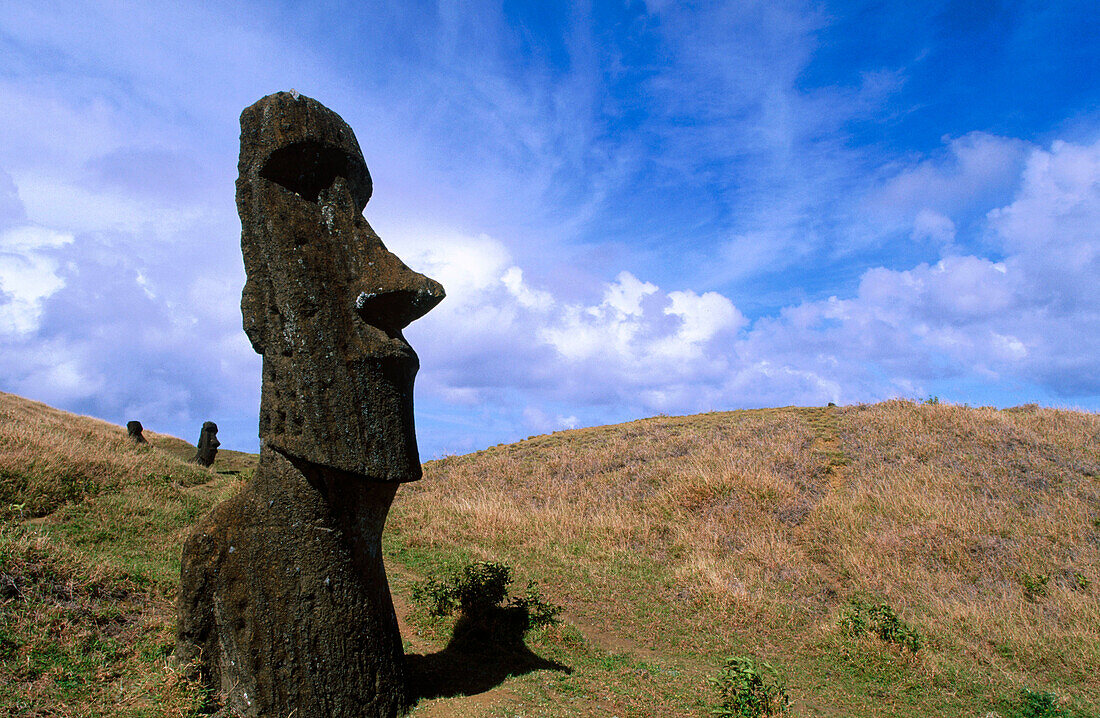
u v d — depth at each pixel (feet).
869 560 35.99
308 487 14.66
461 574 25.08
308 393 14.39
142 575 20.94
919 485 43.73
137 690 14.03
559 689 18.10
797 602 32.32
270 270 14.83
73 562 19.49
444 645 21.21
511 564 33.60
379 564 16.03
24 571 17.92
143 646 16.22
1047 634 27.89
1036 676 25.09
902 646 25.81
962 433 51.47
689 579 33.81
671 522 43.52
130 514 31.07
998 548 35.58
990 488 42.16
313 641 14.40
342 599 14.80
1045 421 55.01
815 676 24.20
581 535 41.47
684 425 69.67
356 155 16.15
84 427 51.52
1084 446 48.29
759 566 36.83
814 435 56.95
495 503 46.98
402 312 15.79
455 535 39.19
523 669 19.71
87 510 30.35
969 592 32.48
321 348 14.58
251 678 14.26
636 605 30.14
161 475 40.55
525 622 23.90
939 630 28.86
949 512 39.34
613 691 18.62
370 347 15.06
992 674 24.82
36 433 38.55
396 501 49.80
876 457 49.44
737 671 18.16
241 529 14.96
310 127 15.24
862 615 29.01
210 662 14.79
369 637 15.15
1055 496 40.63
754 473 47.91
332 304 14.92
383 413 15.11
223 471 61.98
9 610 16.30
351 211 15.79
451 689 17.43
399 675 15.83
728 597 31.27
